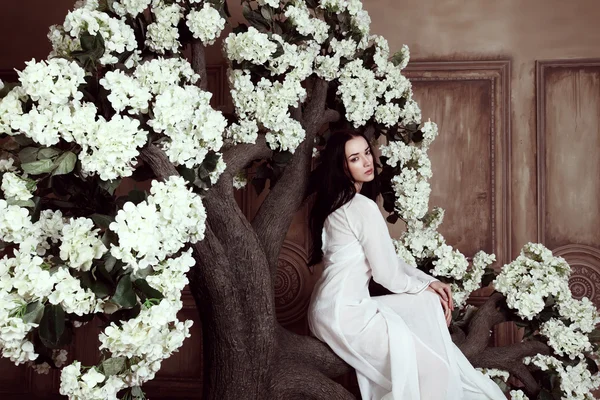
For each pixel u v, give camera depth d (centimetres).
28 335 181
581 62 360
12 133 170
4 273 151
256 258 227
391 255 238
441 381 219
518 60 366
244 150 245
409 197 294
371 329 225
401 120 312
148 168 216
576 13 364
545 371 271
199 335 369
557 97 362
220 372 221
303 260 369
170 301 169
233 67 256
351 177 258
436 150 370
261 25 267
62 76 168
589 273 353
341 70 289
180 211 168
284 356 230
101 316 184
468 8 371
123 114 193
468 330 279
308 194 270
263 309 225
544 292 273
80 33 186
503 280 281
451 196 367
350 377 359
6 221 160
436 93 371
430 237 307
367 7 378
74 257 153
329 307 233
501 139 365
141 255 156
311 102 282
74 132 164
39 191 195
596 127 358
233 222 225
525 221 361
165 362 369
